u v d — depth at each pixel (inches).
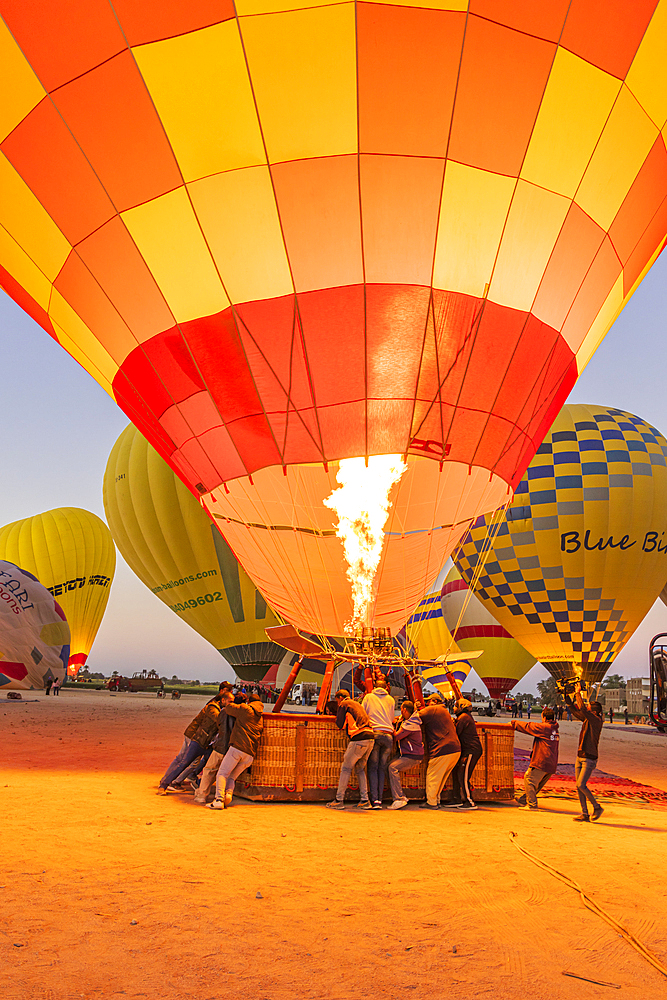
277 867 187.8
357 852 210.2
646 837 262.8
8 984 110.9
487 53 301.0
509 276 328.2
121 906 148.6
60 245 338.0
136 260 325.4
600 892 176.4
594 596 904.9
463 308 321.4
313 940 135.7
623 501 899.4
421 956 130.6
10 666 1122.0
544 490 913.5
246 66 296.2
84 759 415.5
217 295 319.9
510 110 309.4
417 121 303.0
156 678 2187.5
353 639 363.3
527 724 339.3
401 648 380.2
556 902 167.2
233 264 315.9
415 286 315.0
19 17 298.4
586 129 323.3
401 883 177.8
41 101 310.5
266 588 371.9
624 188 346.3
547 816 309.0
